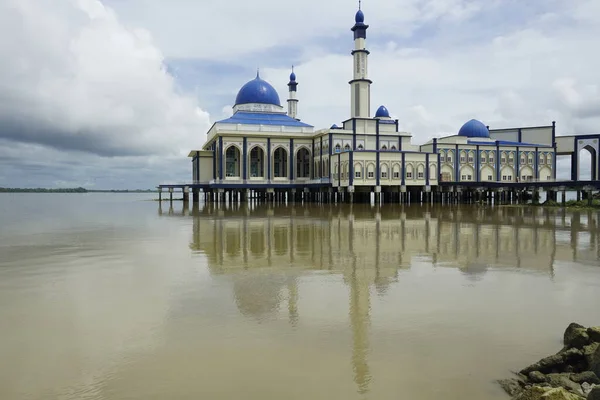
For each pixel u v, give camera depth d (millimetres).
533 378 8430
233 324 11398
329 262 19672
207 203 77875
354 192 68688
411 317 11906
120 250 23531
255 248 23734
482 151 79500
